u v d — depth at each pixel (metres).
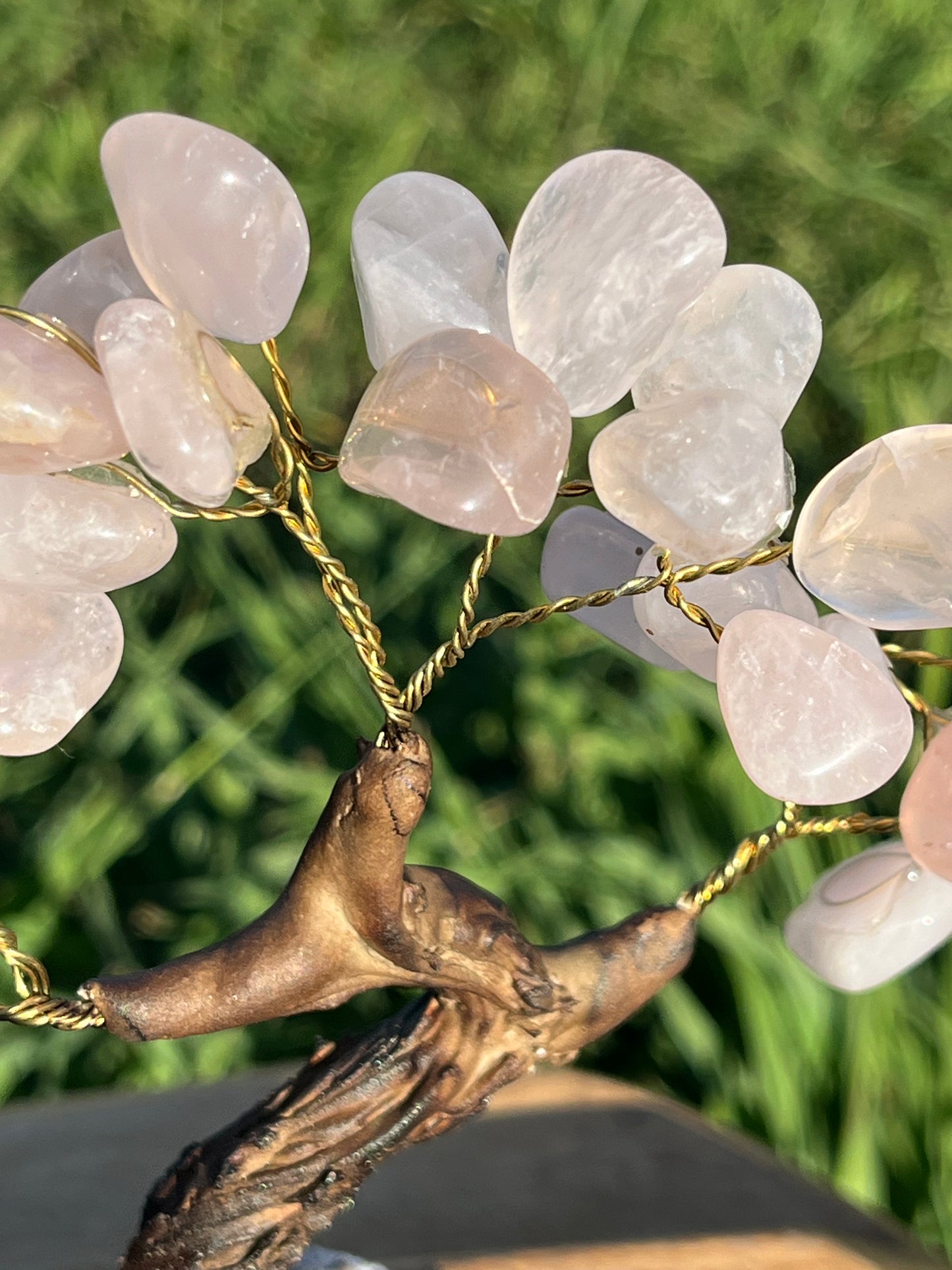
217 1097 0.35
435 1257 0.30
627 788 0.52
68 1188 0.32
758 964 0.45
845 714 0.23
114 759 0.51
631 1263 0.30
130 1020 0.24
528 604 0.54
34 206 0.63
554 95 0.68
